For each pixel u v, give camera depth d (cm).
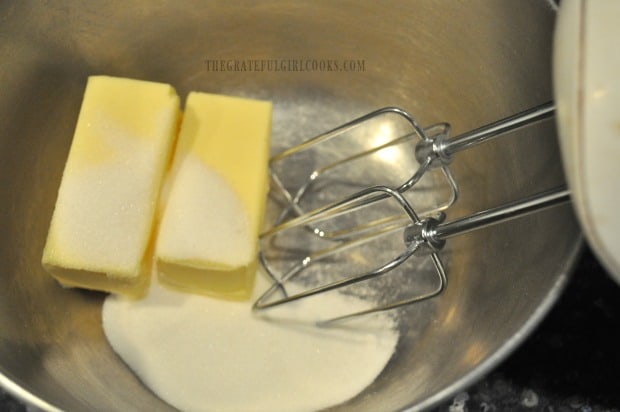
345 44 39
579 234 29
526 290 31
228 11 37
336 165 39
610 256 23
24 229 34
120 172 34
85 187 34
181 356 34
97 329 35
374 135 41
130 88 35
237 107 36
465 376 27
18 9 33
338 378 34
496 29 34
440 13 35
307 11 37
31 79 34
